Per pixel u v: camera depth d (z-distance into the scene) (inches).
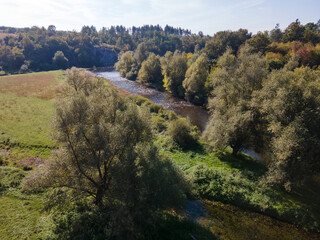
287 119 913.5
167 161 731.4
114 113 770.2
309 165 832.9
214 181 944.9
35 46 5467.5
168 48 6904.5
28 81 3006.9
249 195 877.8
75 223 627.5
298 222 764.6
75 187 639.1
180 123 1395.2
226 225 746.8
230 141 1160.8
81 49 6466.5
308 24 3988.7
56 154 626.5
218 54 3486.7
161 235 636.1
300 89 933.8
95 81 1813.5
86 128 634.8
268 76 1274.6
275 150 898.7
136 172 625.9
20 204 703.1
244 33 3698.3
